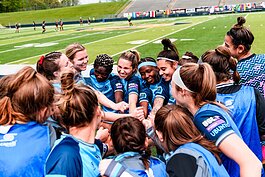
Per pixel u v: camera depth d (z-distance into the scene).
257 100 2.84
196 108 2.49
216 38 22.55
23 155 2.21
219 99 2.83
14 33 45.19
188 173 2.08
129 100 3.79
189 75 2.45
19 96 2.27
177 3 77.06
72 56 4.02
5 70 11.91
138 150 2.39
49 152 2.26
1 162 2.20
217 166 2.16
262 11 59.03
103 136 3.12
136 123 2.41
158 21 51.16
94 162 2.31
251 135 2.79
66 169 2.08
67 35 34.47
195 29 31.16
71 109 2.29
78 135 2.35
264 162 2.98
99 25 51.12
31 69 2.40
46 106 2.33
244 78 3.42
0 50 23.56
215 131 2.25
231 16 50.19
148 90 3.88
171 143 2.30
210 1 75.12
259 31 24.95
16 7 98.44
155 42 22.38
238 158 2.16
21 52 21.81
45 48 23.38
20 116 2.29
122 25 46.84
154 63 3.86
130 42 23.48
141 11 74.25
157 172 2.38
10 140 2.25
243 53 3.49
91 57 17.80
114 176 2.27
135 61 3.95
